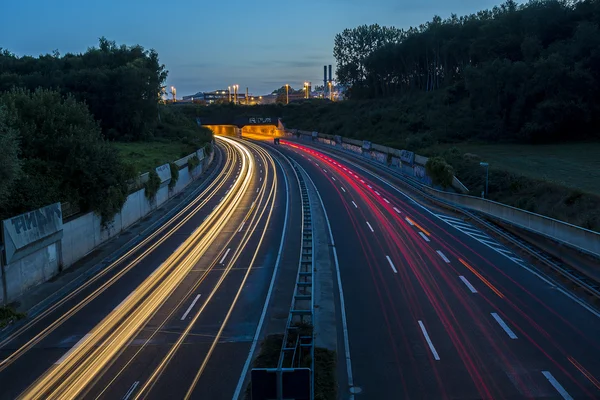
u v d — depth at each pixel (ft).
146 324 62.18
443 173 155.53
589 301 64.44
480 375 45.65
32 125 97.50
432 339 53.93
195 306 68.18
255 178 210.38
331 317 61.52
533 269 79.51
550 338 53.06
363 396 43.04
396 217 125.80
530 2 299.79
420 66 405.80
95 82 267.18
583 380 43.93
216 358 51.96
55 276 84.69
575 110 217.36
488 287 70.69
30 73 291.38
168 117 345.72
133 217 126.31
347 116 405.59
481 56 305.53
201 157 232.32
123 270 87.35
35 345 57.26
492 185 140.36
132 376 48.44
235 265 88.28
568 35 274.16
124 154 212.43
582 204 99.35
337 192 169.27
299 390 33.27
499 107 250.78
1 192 73.26
